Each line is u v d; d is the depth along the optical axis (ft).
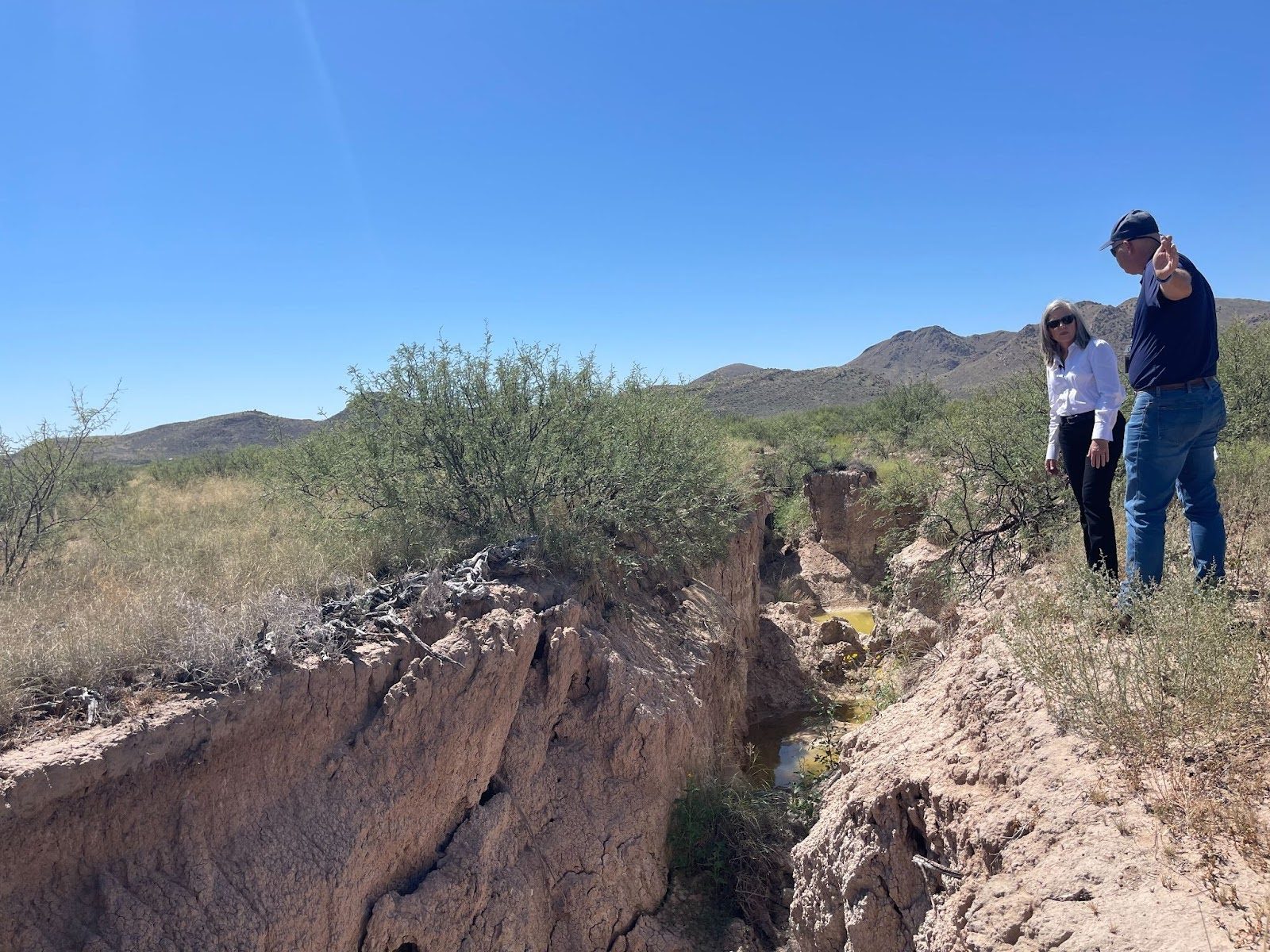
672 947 22.21
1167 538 16.40
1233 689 10.28
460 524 30.07
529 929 20.18
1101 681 11.58
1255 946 7.38
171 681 16.37
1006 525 24.14
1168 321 12.69
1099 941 8.30
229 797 15.90
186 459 79.71
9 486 29.55
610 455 31.96
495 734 21.47
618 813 23.48
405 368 31.17
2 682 14.98
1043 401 27.32
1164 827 9.21
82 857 13.91
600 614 28.35
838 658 50.72
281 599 19.86
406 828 18.53
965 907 10.89
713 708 32.19
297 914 15.79
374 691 19.13
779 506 86.28
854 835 14.83
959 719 14.23
